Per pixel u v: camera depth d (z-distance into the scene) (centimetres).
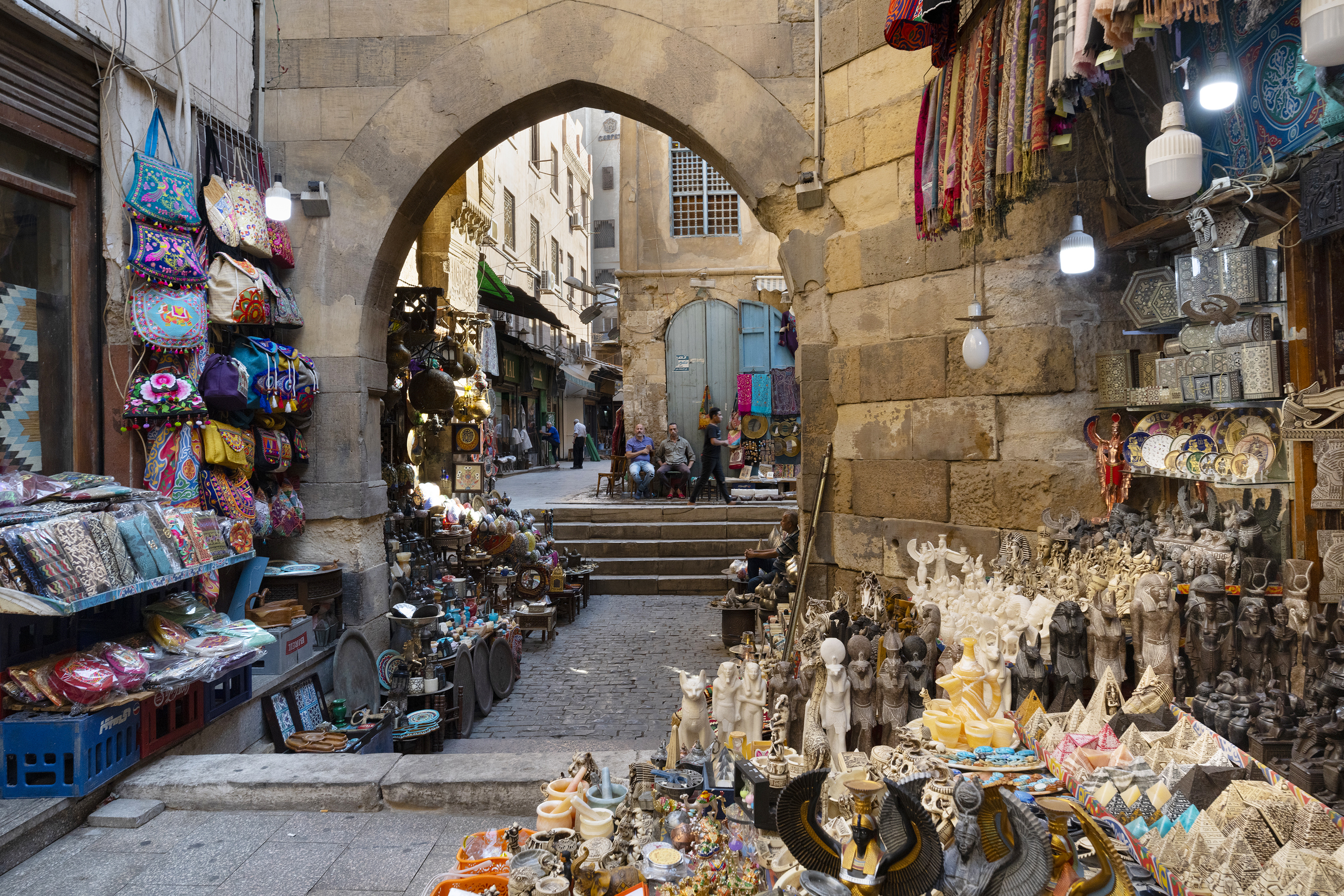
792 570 693
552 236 2650
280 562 640
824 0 621
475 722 636
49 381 463
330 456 652
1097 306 481
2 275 433
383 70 664
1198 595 315
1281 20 319
